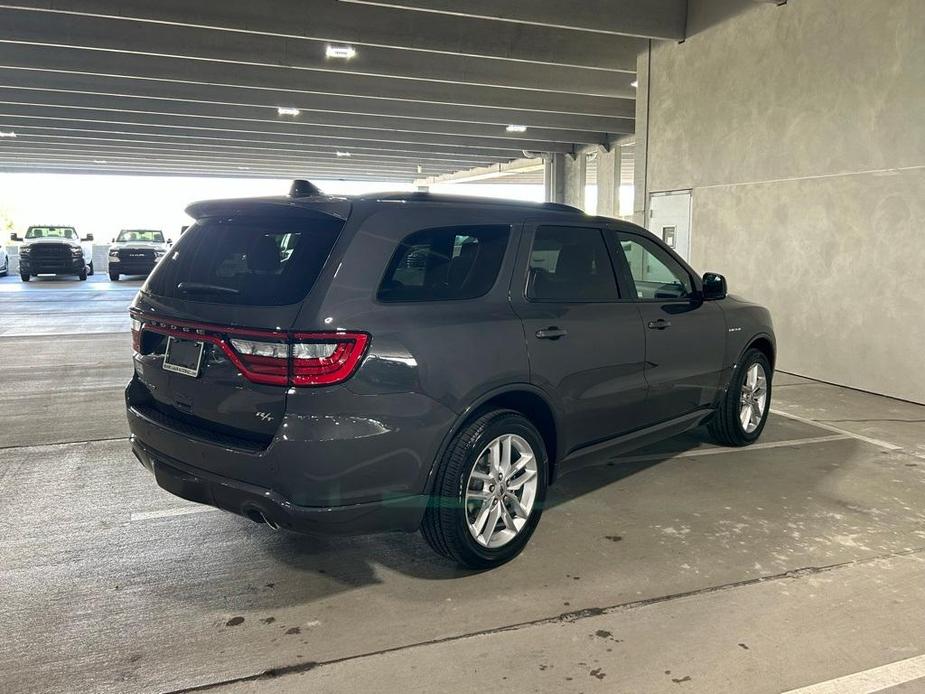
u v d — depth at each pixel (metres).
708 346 4.92
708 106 10.11
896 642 2.92
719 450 5.58
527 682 2.65
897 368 7.47
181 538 3.92
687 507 4.39
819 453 5.50
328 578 3.47
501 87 14.20
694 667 2.75
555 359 3.71
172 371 3.37
